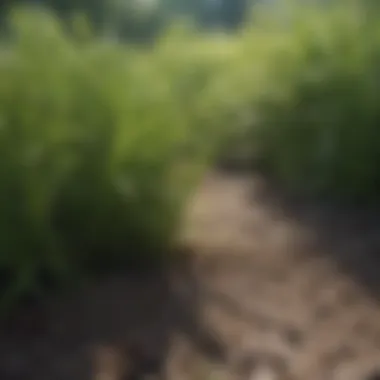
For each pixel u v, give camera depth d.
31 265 3.13
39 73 3.17
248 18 6.59
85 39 3.65
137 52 3.95
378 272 3.91
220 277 3.69
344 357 3.04
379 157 5.17
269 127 5.99
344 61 5.43
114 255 3.58
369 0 5.70
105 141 3.30
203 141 4.02
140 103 3.40
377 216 4.91
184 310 3.27
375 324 3.33
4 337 2.87
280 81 5.84
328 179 5.39
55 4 19.86
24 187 3.06
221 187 5.79
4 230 3.06
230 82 6.29
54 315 3.06
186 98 6.39
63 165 3.13
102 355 2.82
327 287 3.70
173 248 3.90
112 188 3.36
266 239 4.39
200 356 2.97
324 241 4.38
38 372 2.68
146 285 3.44
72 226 3.37
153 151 3.46
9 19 3.43
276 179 6.04
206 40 9.12
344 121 5.27
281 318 3.34
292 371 2.93
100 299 3.23
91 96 3.26
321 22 5.68
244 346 3.07
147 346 2.94
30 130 3.10
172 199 3.68
